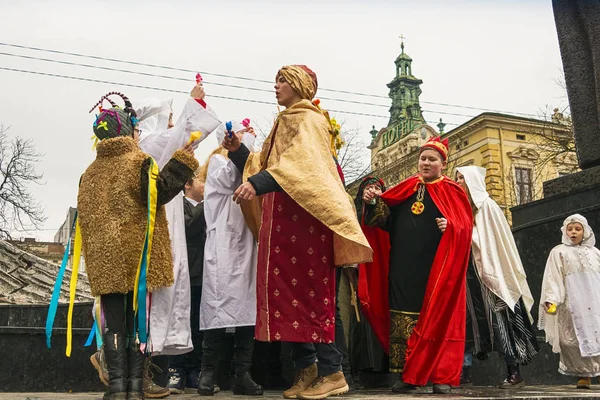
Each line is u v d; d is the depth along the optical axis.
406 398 3.38
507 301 4.75
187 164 3.38
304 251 3.50
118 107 3.66
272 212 3.57
